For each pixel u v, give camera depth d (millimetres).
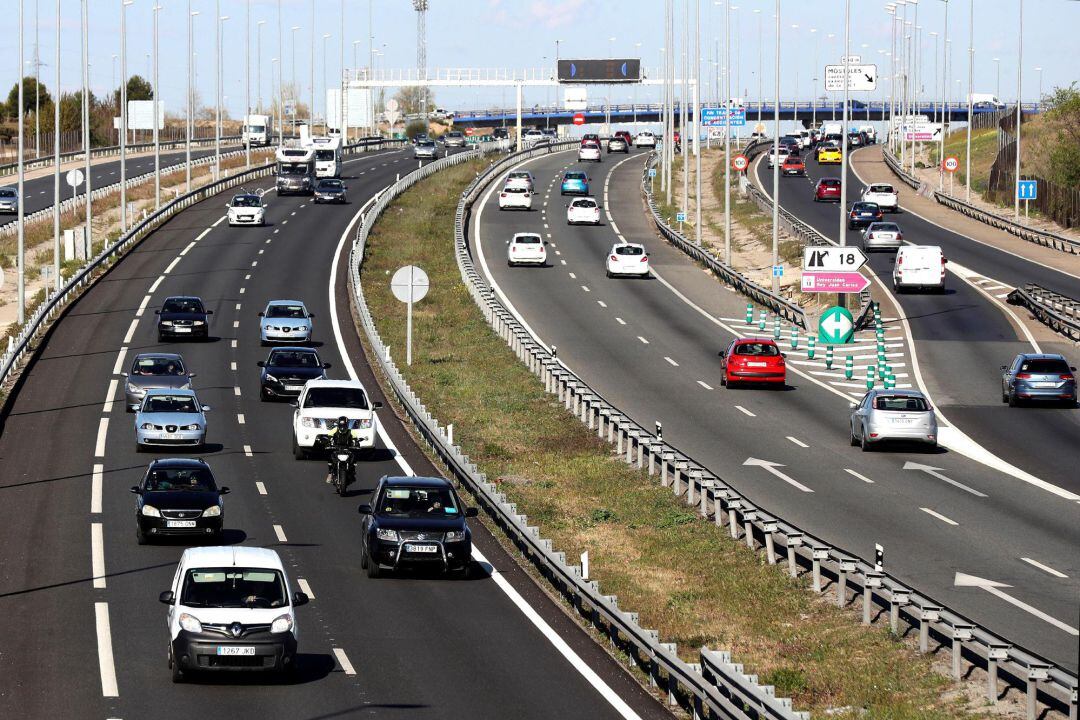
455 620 68125
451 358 153125
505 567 80250
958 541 81375
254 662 55375
